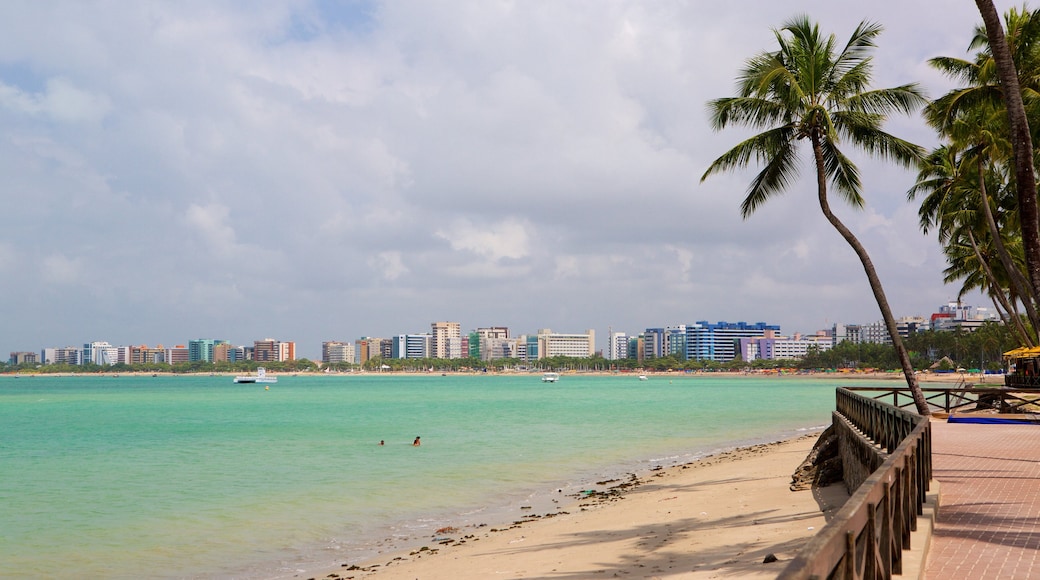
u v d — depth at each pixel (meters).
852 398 23.28
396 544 20.31
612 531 19.12
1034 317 36.19
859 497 5.85
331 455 41.09
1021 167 16.50
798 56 25.45
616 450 42.81
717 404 99.75
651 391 164.88
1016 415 31.81
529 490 29.05
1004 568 9.12
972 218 44.66
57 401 125.75
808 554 3.97
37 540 21.09
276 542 20.77
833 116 25.67
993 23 16.70
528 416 75.75
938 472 17.89
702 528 18.06
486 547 18.77
